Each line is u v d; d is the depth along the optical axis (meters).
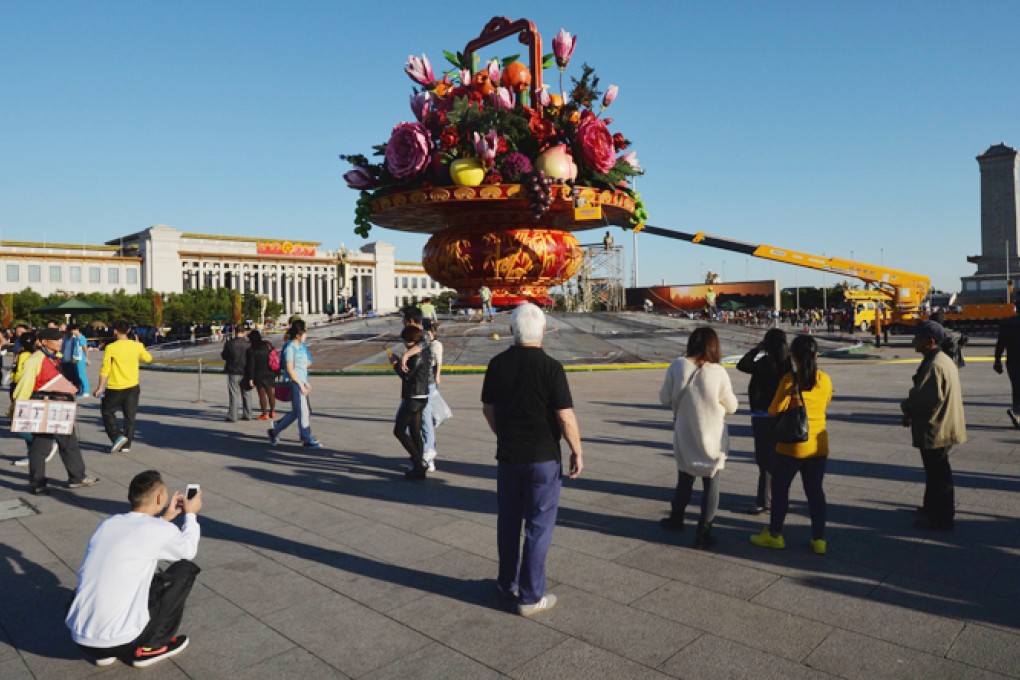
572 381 16.44
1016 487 6.19
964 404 11.66
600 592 3.98
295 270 130.25
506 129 18.56
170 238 113.62
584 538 4.95
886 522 5.23
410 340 6.89
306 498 6.19
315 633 3.51
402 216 21.48
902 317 37.06
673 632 3.45
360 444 8.89
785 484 4.60
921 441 5.00
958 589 3.95
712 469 4.58
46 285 103.25
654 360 20.52
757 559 4.48
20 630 3.60
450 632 3.50
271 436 8.89
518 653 3.26
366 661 3.21
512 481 3.82
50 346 6.60
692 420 4.67
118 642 3.06
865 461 7.34
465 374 18.09
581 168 19.16
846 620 3.56
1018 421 9.10
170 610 3.26
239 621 3.66
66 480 7.02
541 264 22.19
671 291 75.19
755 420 5.46
